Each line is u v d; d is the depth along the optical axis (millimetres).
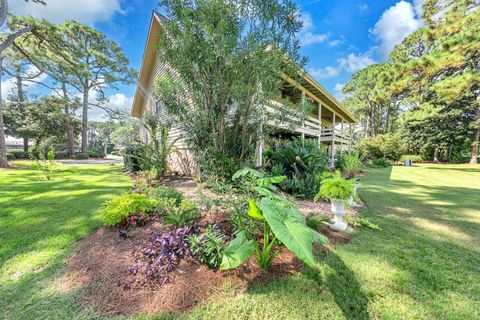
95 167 11789
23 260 2123
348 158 9836
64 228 2881
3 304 1588
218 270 1982
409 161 16078
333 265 2150
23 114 18641
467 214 3896
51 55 11797
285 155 6105
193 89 4715
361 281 1936
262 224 2367
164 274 1869
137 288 1753
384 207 4344
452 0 11031
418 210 4137
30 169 9359
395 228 3184
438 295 1790
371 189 6336
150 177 6473
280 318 1547
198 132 5082
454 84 8984
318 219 2814
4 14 8711
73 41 12000
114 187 5750
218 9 4191
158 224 2939
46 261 2111
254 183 2811
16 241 2506
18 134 19094
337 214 3027
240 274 1953
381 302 1706
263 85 4609
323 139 13016
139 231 2748
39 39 10727
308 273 2008
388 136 19125
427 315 1593
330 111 13562
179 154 7859
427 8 11930
